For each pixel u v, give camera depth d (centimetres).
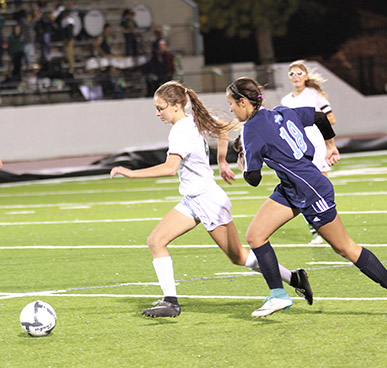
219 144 1695
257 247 1548
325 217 1503
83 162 5812
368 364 1275
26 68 6544
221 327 1541
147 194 4231
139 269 2184
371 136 6744
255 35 9119
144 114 6444
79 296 1877
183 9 7638
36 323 1513
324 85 6969
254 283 1939
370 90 7588
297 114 1579
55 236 2875
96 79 6569
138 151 5700
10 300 1862
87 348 1434
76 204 3931
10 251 2583
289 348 1380
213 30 9406
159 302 1688
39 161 5950
